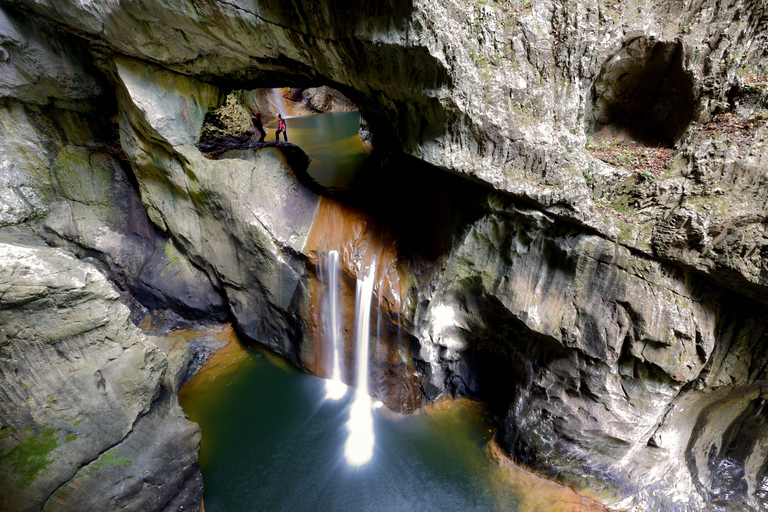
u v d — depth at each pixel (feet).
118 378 24.52
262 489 29.91
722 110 21.63
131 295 44.68
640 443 26.81
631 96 26.12
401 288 32.09
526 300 27.73
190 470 28.17
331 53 25.13
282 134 70.69
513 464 31.04
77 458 22.85
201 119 34.99
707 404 26.68
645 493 27.68
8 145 36.29
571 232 24.71
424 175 34.01
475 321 32.91
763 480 28.09
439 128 24.03
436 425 34.76
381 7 20.65
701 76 22.25
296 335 38.68
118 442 24.72
